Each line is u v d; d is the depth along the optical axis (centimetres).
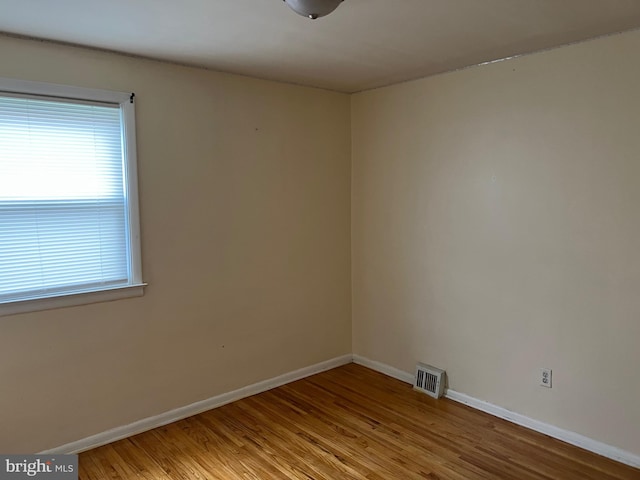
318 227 394
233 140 336
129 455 277
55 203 266
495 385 324
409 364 382
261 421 318
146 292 302
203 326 331
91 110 275
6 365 254
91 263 282
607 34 256
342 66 316
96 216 281
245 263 350
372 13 220
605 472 257
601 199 267
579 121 272
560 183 283
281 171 365
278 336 374
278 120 360
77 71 267
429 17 226
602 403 274
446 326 352
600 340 272
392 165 379
